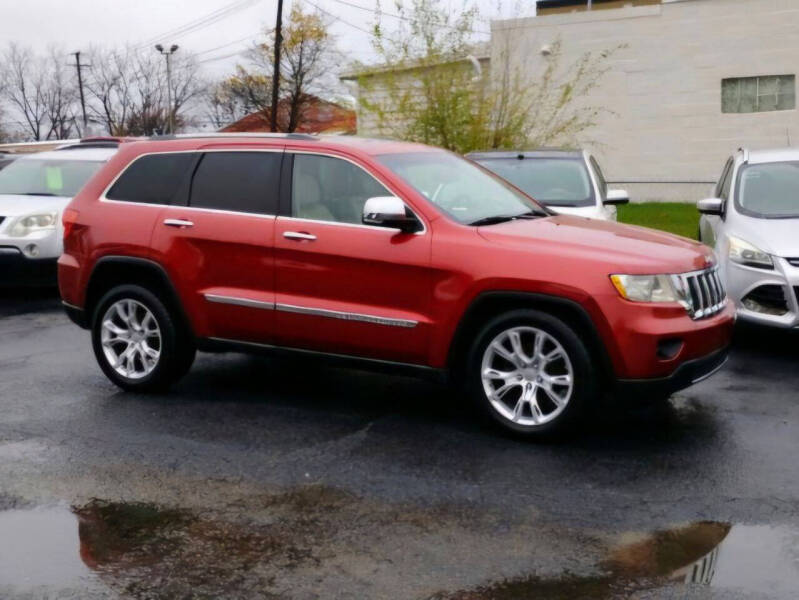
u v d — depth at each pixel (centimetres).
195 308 670
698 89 2394
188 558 427
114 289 703
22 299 1192
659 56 2406
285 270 634
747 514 469
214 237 657
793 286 780
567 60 2462
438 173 663
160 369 691
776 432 602
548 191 1027
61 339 928
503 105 1944
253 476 530
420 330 594
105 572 414
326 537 447
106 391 718
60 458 564
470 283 577
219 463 553
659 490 502
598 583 397
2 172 1297
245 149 670
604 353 554
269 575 409
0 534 455
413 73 1970
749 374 753
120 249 692
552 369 581
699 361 568
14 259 1134
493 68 2120
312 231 625
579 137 2498
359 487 511
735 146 2389
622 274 550
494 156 1102
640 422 624
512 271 567
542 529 453
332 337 624
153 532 456
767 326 796
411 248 595
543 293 561
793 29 2291
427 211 603
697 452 562
